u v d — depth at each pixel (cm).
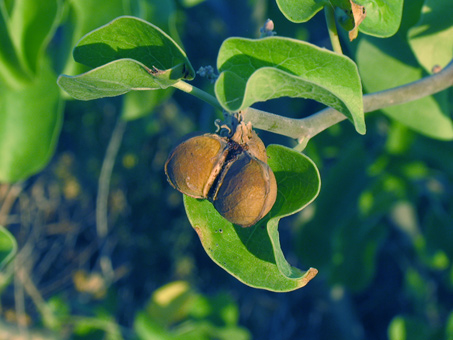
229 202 10
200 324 30
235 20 29
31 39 22
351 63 10
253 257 11
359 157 30
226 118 11
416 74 20
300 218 33
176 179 11
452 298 52
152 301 30
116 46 11
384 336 62
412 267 51
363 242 33
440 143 28
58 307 33
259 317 60
